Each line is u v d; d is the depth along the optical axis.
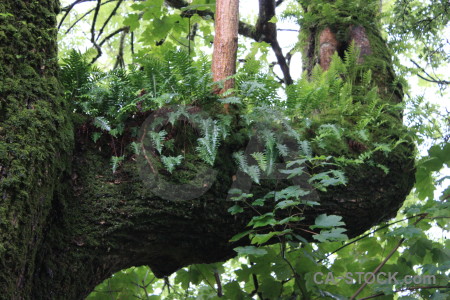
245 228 2.73
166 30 3.91
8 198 2.00
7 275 1.96
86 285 2.43
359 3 4.07
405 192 3.15
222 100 2.60
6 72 2.18
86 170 2.42
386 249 3.77
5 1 2.27
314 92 2.91
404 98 3.77
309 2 4.40
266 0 4.93
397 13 4.59
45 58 2.35
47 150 2.17
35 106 2.20
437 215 3.31
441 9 4.53
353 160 2.73
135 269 4.34
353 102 3.38
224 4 3.11
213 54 3.04
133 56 2.95
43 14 2.41
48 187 2.18
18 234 2.01
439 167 3.37
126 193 2.42
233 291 3.73
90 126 2.48
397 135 3.14
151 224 2.46
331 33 4.07
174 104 2.61
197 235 2.65
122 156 2.45
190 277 4.16
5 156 2.04
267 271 3.54
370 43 3.91
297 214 2.77
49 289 2.24
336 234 2.45
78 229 2.33
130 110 2.53
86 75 2.54
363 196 2.90
